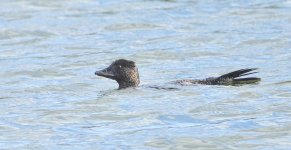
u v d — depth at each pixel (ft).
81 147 47.32
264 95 56.70
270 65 67.87
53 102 58.29
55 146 47.67
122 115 53.67
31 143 48.44
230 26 84.99
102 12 95.14
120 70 61.11
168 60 73.10
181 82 60.64
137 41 81.46
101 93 60.18
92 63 72.95
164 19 90.17
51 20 91.76
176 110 53.98
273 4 94.17
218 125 50.57
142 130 50.21
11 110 56.44
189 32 83.61
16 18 93.04
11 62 74.33
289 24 84.07
